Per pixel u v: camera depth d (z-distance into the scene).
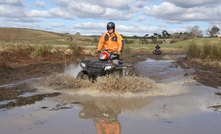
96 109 6.69
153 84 9.29
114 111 6.53
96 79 9.41
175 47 55.22
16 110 6.43
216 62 20.56
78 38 84.19
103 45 10.16
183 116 6.19
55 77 9.62
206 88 9.91
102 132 5.00
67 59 20.55
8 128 5.14
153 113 6.40
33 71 13.68
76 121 5.65
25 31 81.88
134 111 6.57
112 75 9.19
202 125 5.55
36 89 8.96
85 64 9.72
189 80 11.74
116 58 9.78
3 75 12.10
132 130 5.16
